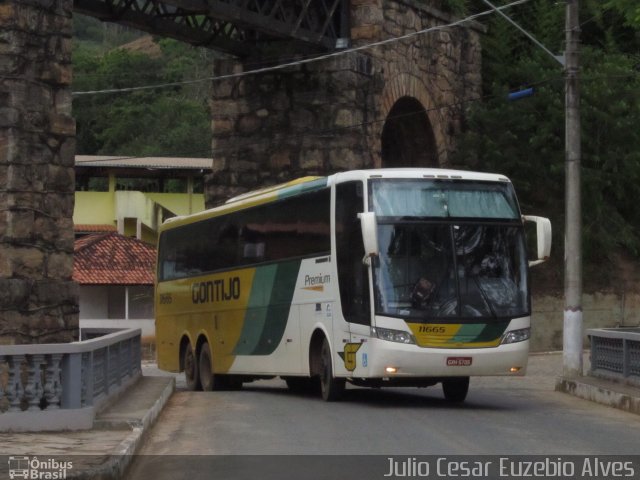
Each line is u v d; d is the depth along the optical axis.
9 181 18.88
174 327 26.77
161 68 71.62
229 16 25.22
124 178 56.25
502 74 37.62
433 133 33.81
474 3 39.00
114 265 44.94
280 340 20.56
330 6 29.86
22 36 19.08
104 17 24.28
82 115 68.19
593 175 35.91
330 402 18.72
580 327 21.52
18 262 18.95
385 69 30.81
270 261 21.11
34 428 12.84
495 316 17.39
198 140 61.34
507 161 35.56
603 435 13.72
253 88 30.48
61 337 19.45
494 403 18.73
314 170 29.77
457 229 17.58
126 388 17.81
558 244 36.84
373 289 17.05
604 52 40.28
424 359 16.97
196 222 25.47
